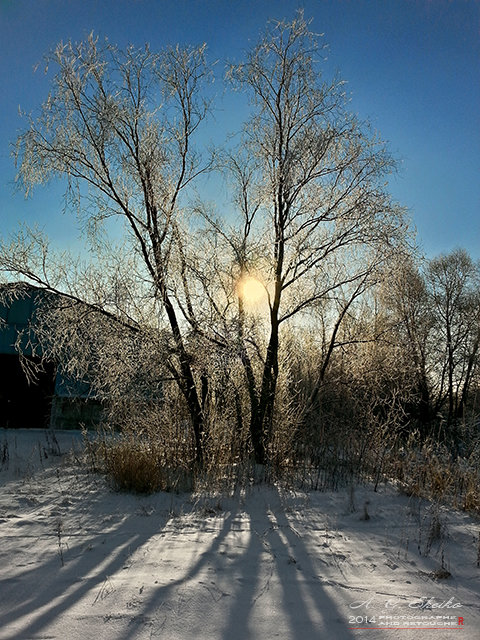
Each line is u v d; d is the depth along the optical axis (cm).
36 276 1108
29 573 560
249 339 1217
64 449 1394
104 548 654
